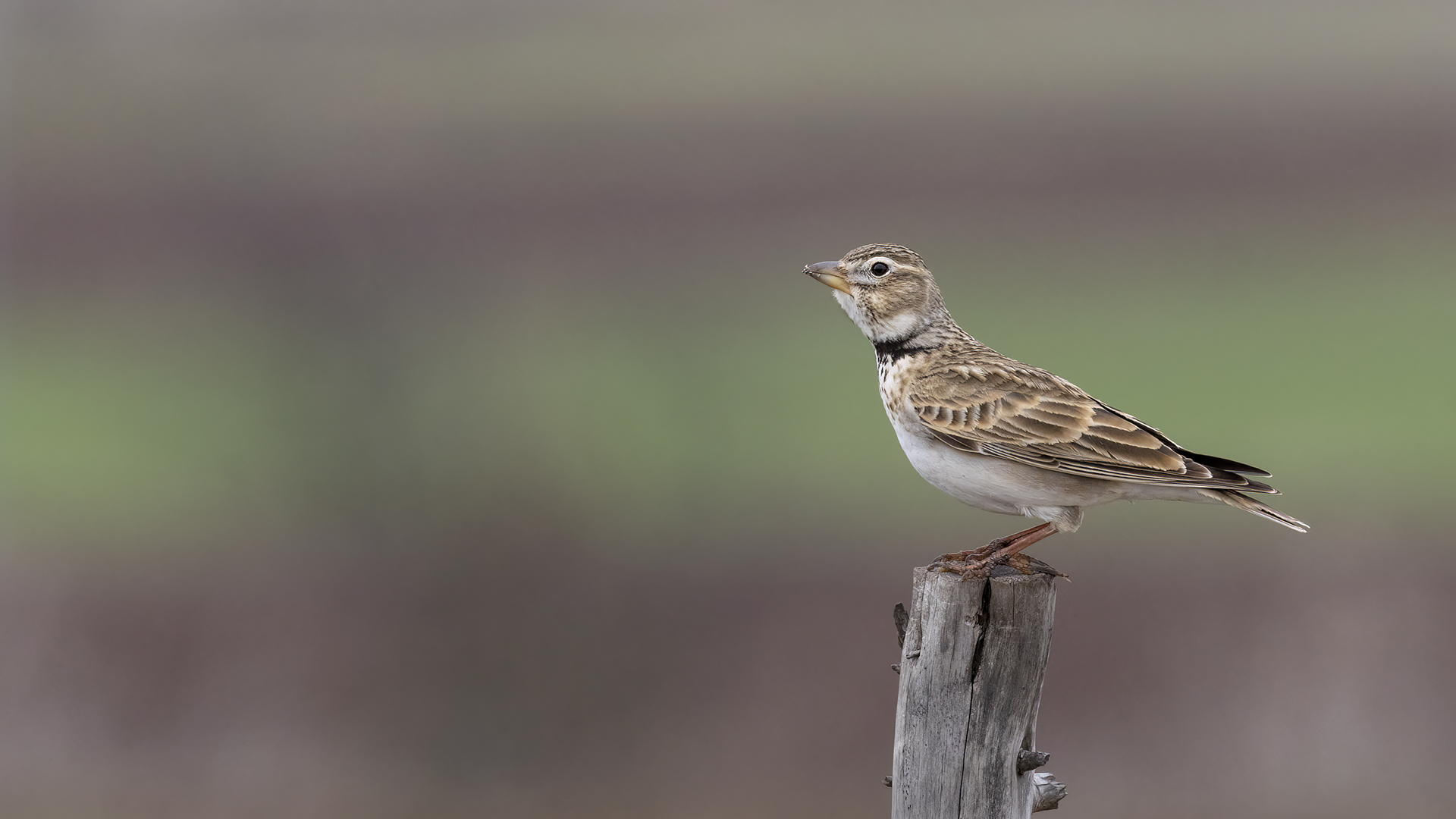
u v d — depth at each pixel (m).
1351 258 31.08
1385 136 36.53
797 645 16.89
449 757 16.14
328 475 20.45
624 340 26.98
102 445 24.14
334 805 15.45
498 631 17.61
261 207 31.58
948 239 33.28
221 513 20.80
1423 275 30.41
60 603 19.11
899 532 19.20
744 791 15.05
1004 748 7.02
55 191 34.00
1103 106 37.53
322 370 23.78
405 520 18.91
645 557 18.50
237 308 30.08
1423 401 23.25
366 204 30.95
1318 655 16.41
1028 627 6.98
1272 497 19.86
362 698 16.88
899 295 9.12
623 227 32.06
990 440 8.34
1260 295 29.92
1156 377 25.23
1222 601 17.20
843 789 14.98
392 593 18.05
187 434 24.33
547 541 18.61
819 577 18.14
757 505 19.94
